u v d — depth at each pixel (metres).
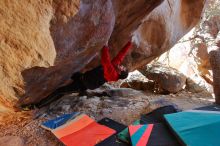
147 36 5.59
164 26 5.52
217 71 5.93
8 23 2.04
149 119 4.85
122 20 3.93
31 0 2.00
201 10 5.90
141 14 4.08
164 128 4.02
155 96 6.97
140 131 3.97
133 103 5.95
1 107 3.71
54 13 2.29
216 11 8.48
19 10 2.00
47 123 4.78
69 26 2.60
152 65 8.11
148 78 7.82
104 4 2.91
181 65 8.95
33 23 2.09
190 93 7.40
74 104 5.77
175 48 9.35
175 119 4.05
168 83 7.26
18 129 4.70
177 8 5.76
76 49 3.06
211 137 3.41
